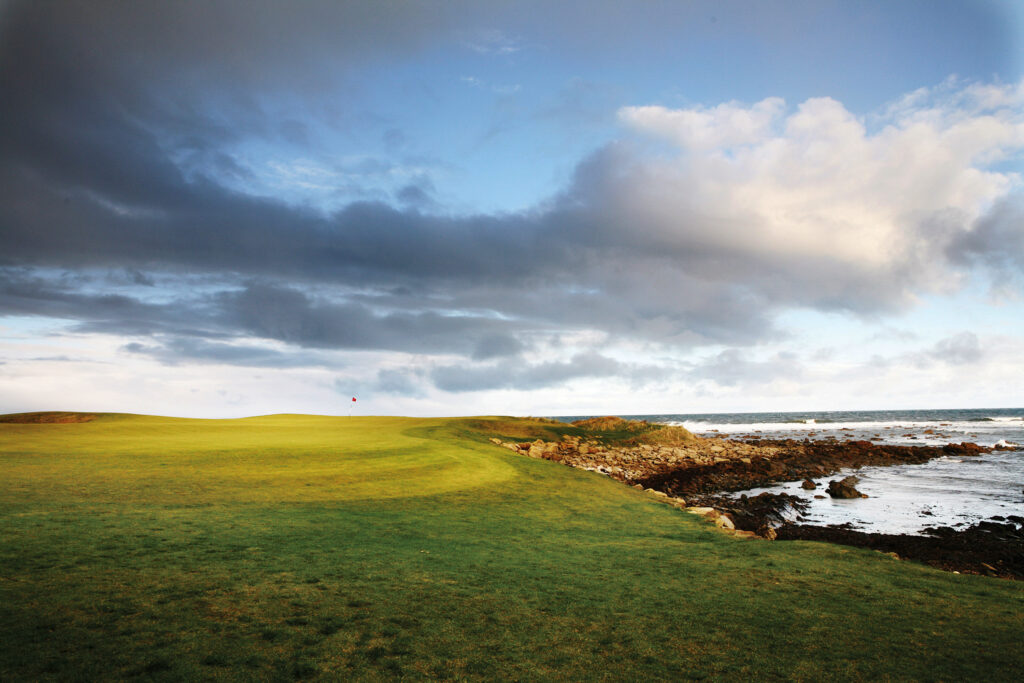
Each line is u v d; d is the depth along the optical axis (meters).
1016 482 42.72
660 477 46.28
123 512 15.05
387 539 14.92
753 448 70.94
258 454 26.47
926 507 33.41
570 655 8.15
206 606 9.08
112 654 7.15
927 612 10.49
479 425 64.50
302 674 7.05
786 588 12.04
